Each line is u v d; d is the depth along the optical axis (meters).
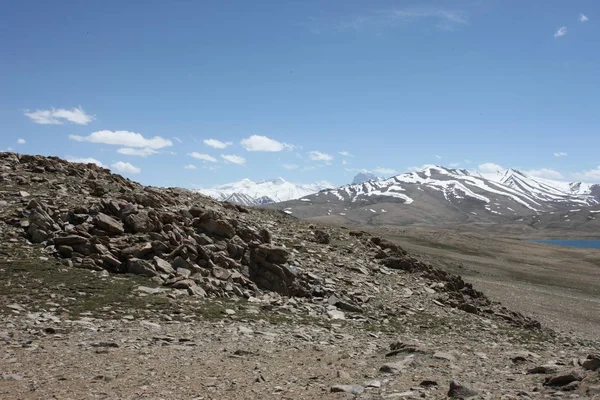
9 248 28.92
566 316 52.31
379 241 51.31
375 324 29.45
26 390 12.30
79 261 29.00
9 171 42.16
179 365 15.52
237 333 21.73
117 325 20.89
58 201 35.75
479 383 13.51
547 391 12.27
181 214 37.03
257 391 12.88
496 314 40.31
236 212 51.69
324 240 47.59
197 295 27.69
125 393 12.36
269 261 34.38
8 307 21.42
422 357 17.48
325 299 32.94
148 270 29.38
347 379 14.25
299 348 19.67
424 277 44.69
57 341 17.77
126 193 39.94
